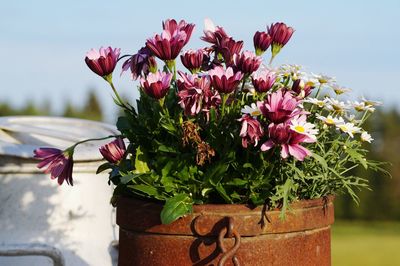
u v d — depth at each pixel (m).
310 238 1.67
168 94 1.75
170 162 1.61
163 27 1.72
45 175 2.44
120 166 1.71
